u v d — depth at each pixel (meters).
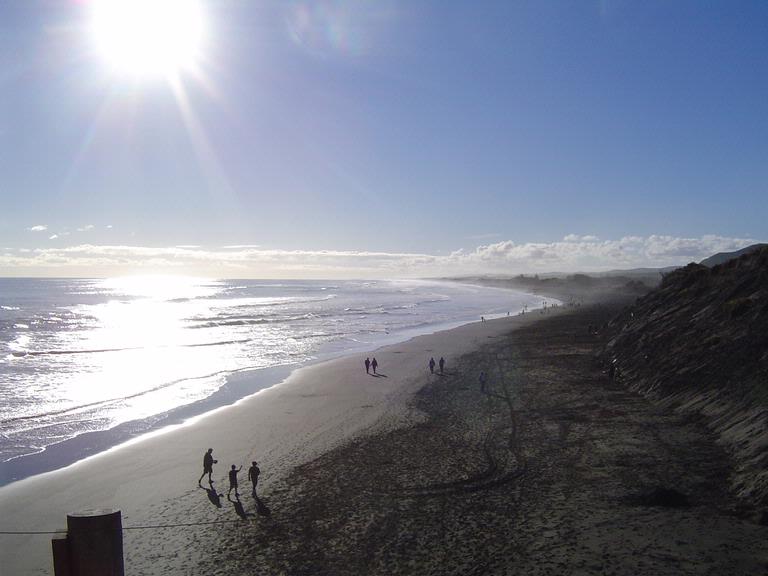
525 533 15.24
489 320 91.50
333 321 95.25
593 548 13.90
